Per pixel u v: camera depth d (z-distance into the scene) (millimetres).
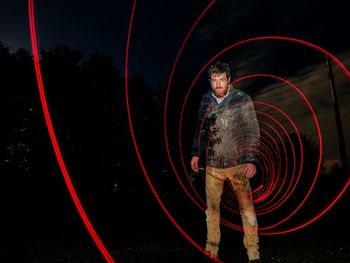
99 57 21156
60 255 4945
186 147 22859
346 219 9234
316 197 17656
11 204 16406
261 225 9312
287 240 6312
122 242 6082
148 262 4375
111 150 21781
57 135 20078
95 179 21062
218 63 4285
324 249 5258
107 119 21531
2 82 18922
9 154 18938
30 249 5391
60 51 20344
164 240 6324
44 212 12664
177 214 11859
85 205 16266
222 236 6973
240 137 4227
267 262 4496
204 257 4508
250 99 4281
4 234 7121
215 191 4352
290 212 12492
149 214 11938
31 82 19672
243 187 4199
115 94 21734
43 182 19156
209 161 4352
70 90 20469
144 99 22609
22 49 19688
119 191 21672
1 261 4641
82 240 6324
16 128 19266
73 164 20469
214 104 4359
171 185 22422
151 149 22828
